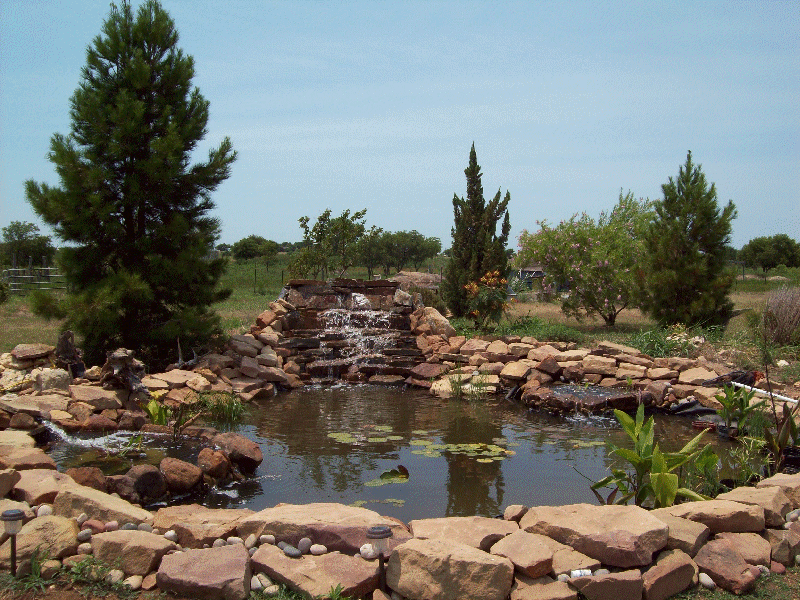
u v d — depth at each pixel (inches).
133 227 465.4
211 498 228.8
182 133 459.5
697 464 217.8
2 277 1018.1
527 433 332.5
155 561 153.5
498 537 161.2
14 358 379.9
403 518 210.2
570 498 231.5
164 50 475.5
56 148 416.8
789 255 1776.6
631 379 418.0
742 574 151.6
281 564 149.9
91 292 418.3
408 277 973.2
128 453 268.1
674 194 621.9
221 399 363.6
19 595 141.2
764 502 178.2
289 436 320.5
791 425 259.9
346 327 542.6
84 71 454.0
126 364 341.4
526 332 569.6
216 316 485.7
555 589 142.5
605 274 701.9
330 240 829.8
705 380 397.4
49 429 296.7
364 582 143.7
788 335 491.8
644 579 146.7
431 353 511.2
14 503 171.3
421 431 334.0
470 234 700.0
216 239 500.4
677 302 606.5
